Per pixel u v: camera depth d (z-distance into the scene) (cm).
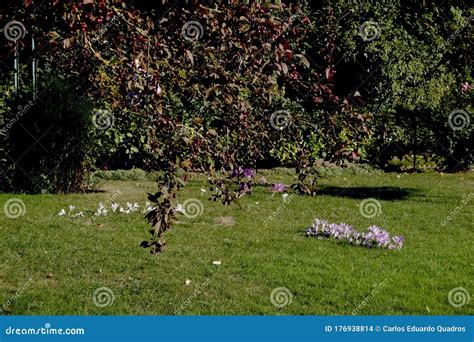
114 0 412
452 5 1471
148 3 591
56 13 478
